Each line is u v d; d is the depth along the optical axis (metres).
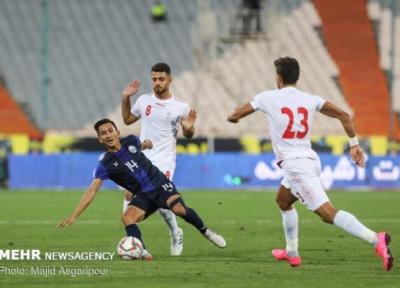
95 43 125.88
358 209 68.38
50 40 125.25
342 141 96.06
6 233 48.44
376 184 96.00
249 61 122.69
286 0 129.50
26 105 117.06
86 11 128.75
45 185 93.56
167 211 37.16
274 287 27.52
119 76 123.00
